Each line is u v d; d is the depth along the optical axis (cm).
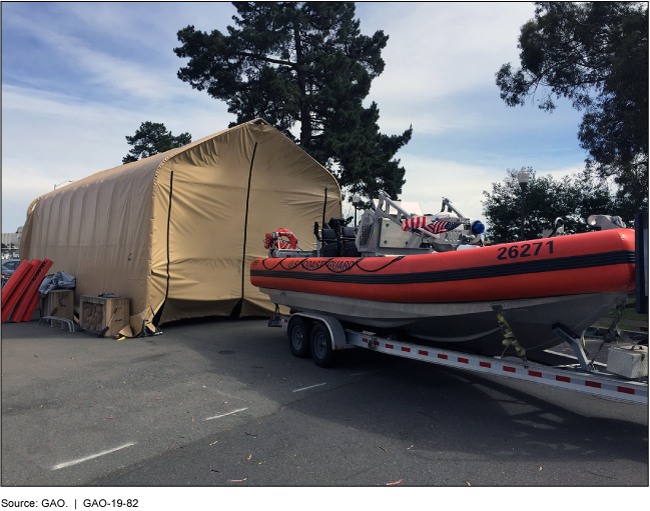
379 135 2683
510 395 556
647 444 414
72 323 996
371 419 474
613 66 1598
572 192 1745
